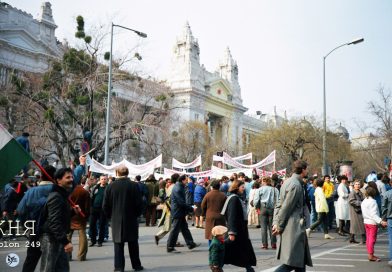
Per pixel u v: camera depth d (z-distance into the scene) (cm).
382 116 4222
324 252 1212
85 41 2639
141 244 1340
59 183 601
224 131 7850
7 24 3772
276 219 725
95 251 1187
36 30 4097
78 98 2533
